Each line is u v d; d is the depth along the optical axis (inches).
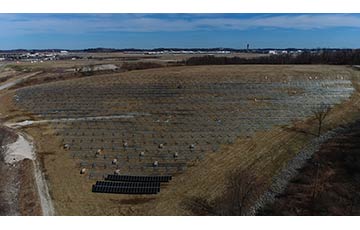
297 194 1587.1
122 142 2134.6
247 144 2094.0
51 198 1581.0
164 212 1481.3
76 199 1574.8
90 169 1834.4
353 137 2139.5
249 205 1519.4
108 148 2059.5
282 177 1750.7
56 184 1697.8
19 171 1807.3
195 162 1895.9
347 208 1449.3
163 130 2287.2
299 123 2395.4
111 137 2202.3
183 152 2000.5
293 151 2014.0
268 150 2025.1
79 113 2608.3
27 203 1529.3
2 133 2263.8
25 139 2192.4
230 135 2203.5
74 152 2018.9
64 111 2655.0
